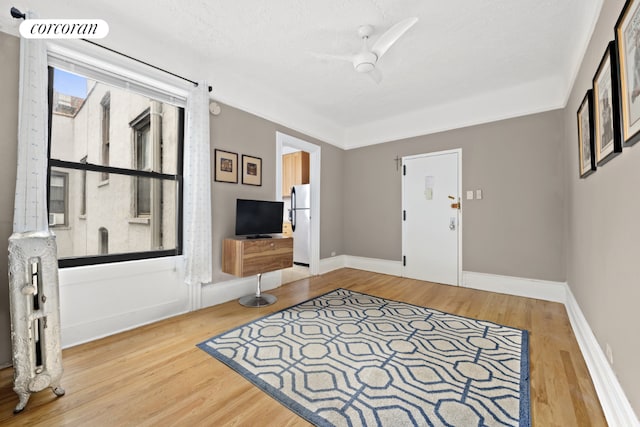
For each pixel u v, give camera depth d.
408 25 1.88
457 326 2.42
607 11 1.60
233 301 3.08
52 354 1.47
